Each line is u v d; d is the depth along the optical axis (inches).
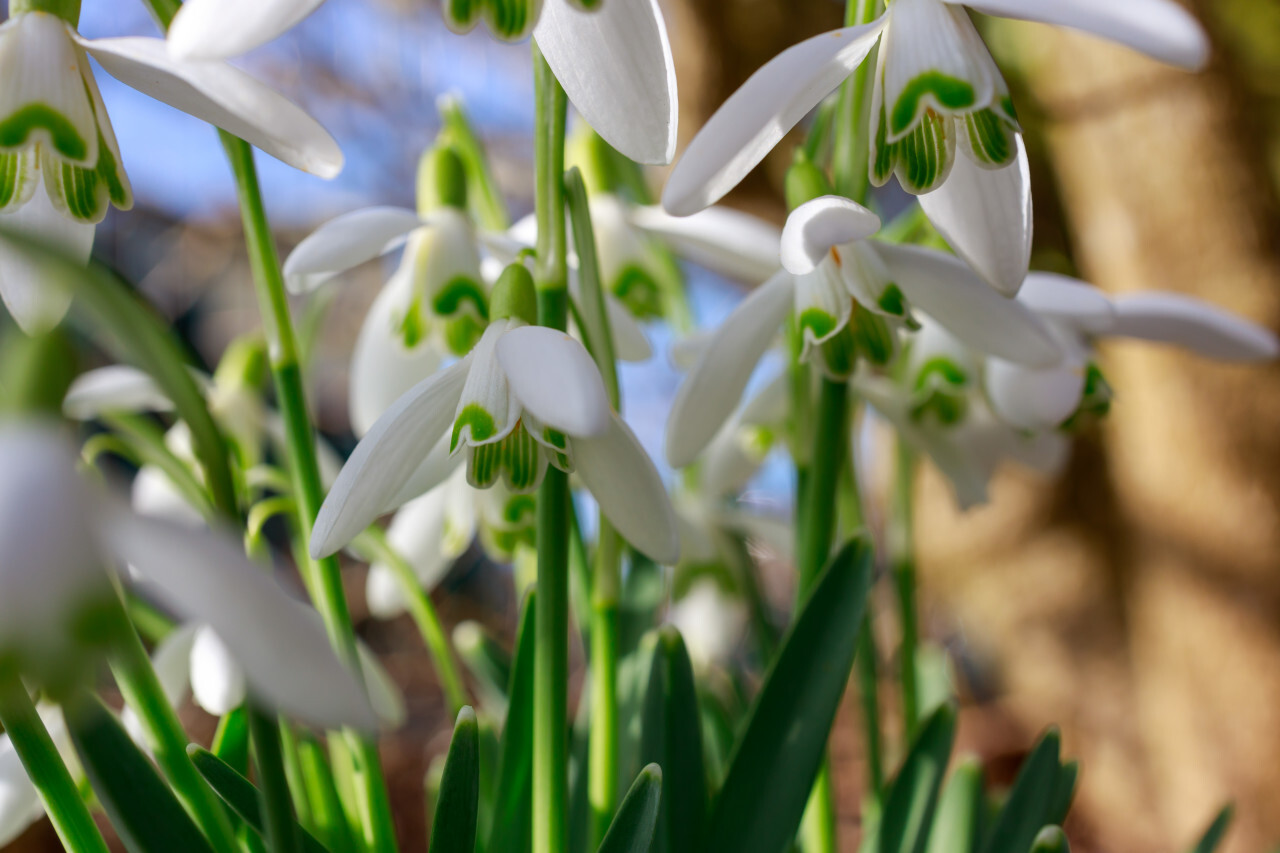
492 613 41.7
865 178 8.7
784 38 23.2
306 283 9.9
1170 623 21.4
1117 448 23.5
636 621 11.3
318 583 8.8
